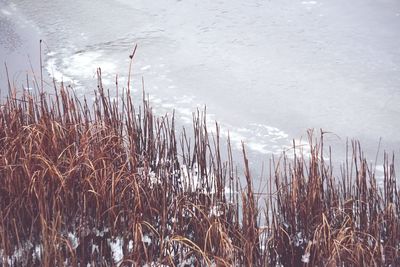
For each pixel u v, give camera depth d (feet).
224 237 15.29
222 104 23.93
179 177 18.47
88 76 25.91
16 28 29.81
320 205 16.16
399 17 30.19
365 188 16.55
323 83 25.18
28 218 16.20
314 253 15.11
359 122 22.80
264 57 27.09
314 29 29.25
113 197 15.92
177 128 22.26
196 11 31.24
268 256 15.69
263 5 31.68
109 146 17.83
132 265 15.14
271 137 21.98
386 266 15.43
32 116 18.78
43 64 26.81
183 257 15.70
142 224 16.20
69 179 16.38
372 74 25.70
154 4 32.14
